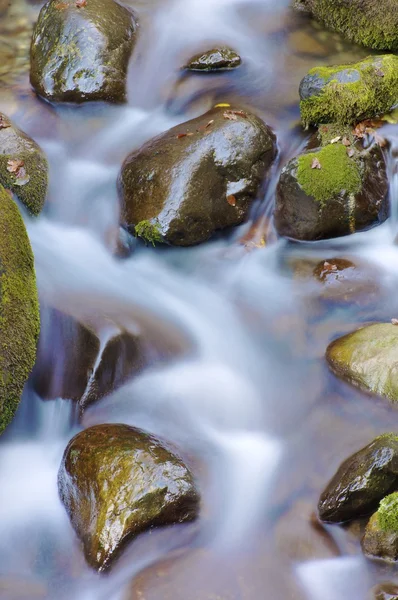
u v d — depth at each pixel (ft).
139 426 21.71
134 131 24.23
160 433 21.68
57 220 23.47
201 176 22.98
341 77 23.76
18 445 21.74
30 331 21.59
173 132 23.48
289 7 25.86
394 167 23.50
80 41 24.30
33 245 22.94
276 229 23.32
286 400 22.03
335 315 22.59
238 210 23.21
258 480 21.40
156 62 24.98
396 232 23.27
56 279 22.54
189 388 22.13
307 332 22.52
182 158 23.03
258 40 25.40
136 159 23.35
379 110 23.86
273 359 22.38
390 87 23.88
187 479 21.08
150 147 23.38
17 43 25.40
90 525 20.90
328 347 22.29
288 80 24.76
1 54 25.20
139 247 23.18
